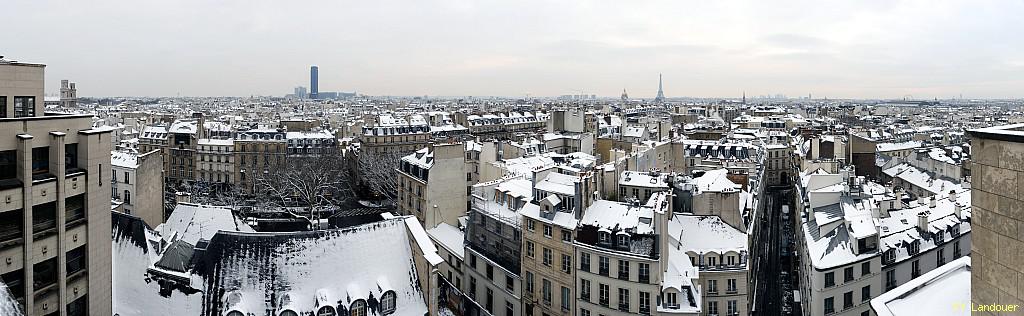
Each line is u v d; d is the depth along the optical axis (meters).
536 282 104.88
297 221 194.62
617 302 94.06
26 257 50.50
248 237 77.50
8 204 49.28
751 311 112.31
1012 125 43.75
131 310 72.88
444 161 140.88
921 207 126.81
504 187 120.88
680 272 95.50
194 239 96.38
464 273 124.12
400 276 80.06
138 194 118.31
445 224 141.38
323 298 74.19
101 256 58.28
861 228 109.38
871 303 59.06
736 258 100.31
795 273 142.38
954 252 117.56
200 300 73.31
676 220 106.06
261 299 73.88
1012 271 37.19
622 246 93.62
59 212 53.16
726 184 111.38
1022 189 36.16
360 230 81.25
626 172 122.62
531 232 105.31
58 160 52.94
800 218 137.75
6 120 49.62
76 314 56.00
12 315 42.09
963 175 183.50
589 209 100.75
